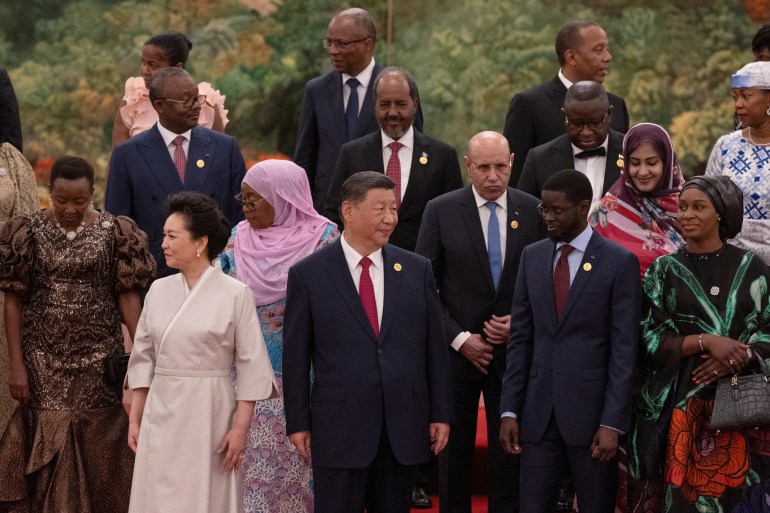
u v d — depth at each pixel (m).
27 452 17.61
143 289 17.94
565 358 16.55
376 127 22.23
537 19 30.88
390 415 15.95
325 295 16.16
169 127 20.48
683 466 16.42
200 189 20.42
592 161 20.11
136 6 30.88
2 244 17.56
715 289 16.55
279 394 16.95
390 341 16.08
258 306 18.06
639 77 30.55
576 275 16.61
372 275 16.36
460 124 31.31
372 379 15.95
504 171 18.61
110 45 30.83
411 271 16.42
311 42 31.34
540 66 30.95
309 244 18.23
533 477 16.69
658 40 30.41
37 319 17.64
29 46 30.59
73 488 17.44
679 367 16.61
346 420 15.89
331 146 22.38
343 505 15.95
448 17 31.30
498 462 18.69
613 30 30.56
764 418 15.88
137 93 23.47
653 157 17.88
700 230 16.55
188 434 15.65
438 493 21.03
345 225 16.41
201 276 16.05
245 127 31.22
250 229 18.53
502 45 31.06
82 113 30.78
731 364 16.16
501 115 31.16
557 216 16.56
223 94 31.06
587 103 19.56
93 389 17.70
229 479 15.88
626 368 16.22
